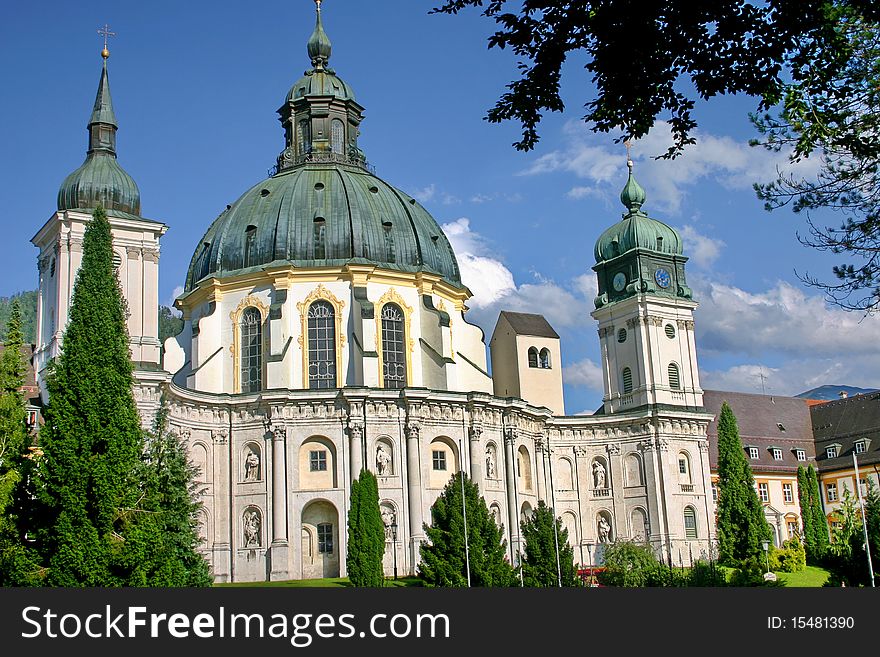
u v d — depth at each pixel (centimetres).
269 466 8781
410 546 8694
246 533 8769
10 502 4872
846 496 11094
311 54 11669
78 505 4803
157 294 8238
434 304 9981
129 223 8181
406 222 10150
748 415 13050
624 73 2544
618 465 10819
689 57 2506
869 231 2875
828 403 13525
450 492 7150
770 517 12238
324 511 8881
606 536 10694
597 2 2439
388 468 8850
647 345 11006
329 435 8819
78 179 8219
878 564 8425
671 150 2695
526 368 11175
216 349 9600
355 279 9488
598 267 11600
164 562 5012
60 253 8056
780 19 2423
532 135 2691
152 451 6606
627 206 11719
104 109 8556
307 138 11050
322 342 9469
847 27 2656
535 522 7688
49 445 4891
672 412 10731
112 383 5053
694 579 8450
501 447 9488
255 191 10375
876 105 2809
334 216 9850
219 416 8925
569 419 10850
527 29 2525
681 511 10594
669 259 11400
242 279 9631
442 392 9038
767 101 2591
